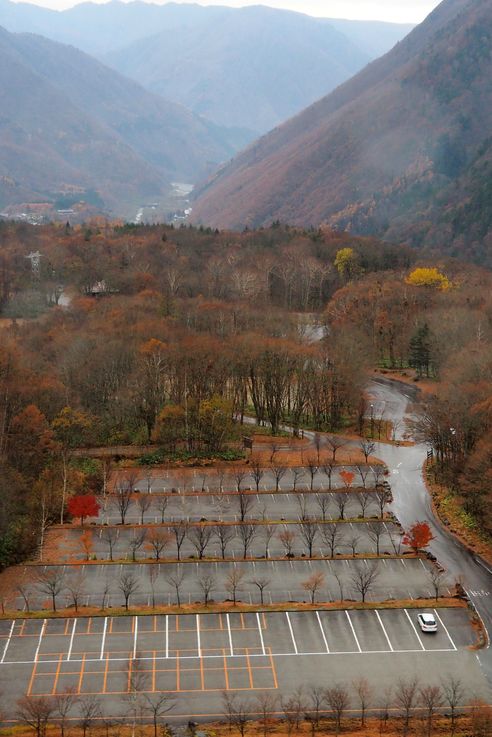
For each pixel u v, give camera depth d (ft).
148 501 508.94
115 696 339.16
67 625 382.22
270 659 363.76
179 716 329.52
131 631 379.55
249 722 327.06
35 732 318.04
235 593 411.54
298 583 423.23
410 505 522.06
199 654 365.40
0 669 352.08
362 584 403.75
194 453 595.06
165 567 435.94
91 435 603.67
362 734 321.52
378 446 627.46
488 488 476.95
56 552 450.71
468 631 385.70
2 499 460.14
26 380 610.65
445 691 344.08
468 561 451.94
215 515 498.28
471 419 540.11
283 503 517.96
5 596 406.62
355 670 358.02
